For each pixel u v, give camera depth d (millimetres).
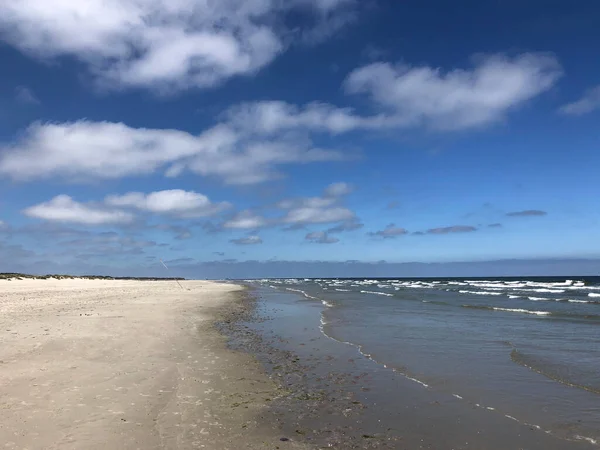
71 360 9141
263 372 9336
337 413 6746
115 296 30719
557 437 5844
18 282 48812
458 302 30609
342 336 14438
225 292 47125
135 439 5367
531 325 17078
